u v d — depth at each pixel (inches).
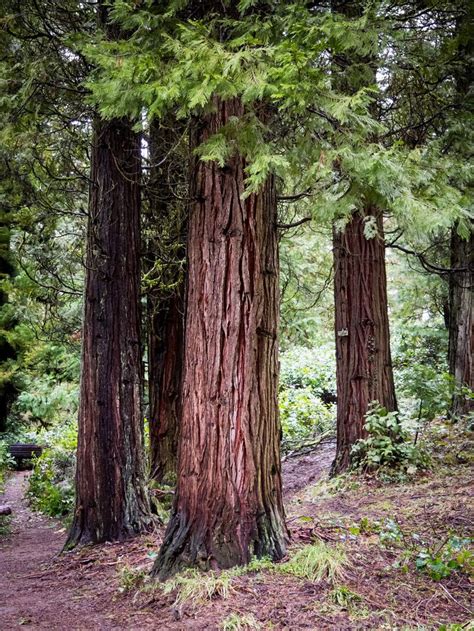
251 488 168.2
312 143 162.2
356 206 162.1
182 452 174.2
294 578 152.7
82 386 254.4
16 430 721.6
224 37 175.2
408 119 319.6
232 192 170.6
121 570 197.2
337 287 326.0
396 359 534.6
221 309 169.8
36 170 286.7
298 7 155.3
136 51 155.6
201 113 173.5
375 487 280.4
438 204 150.3
